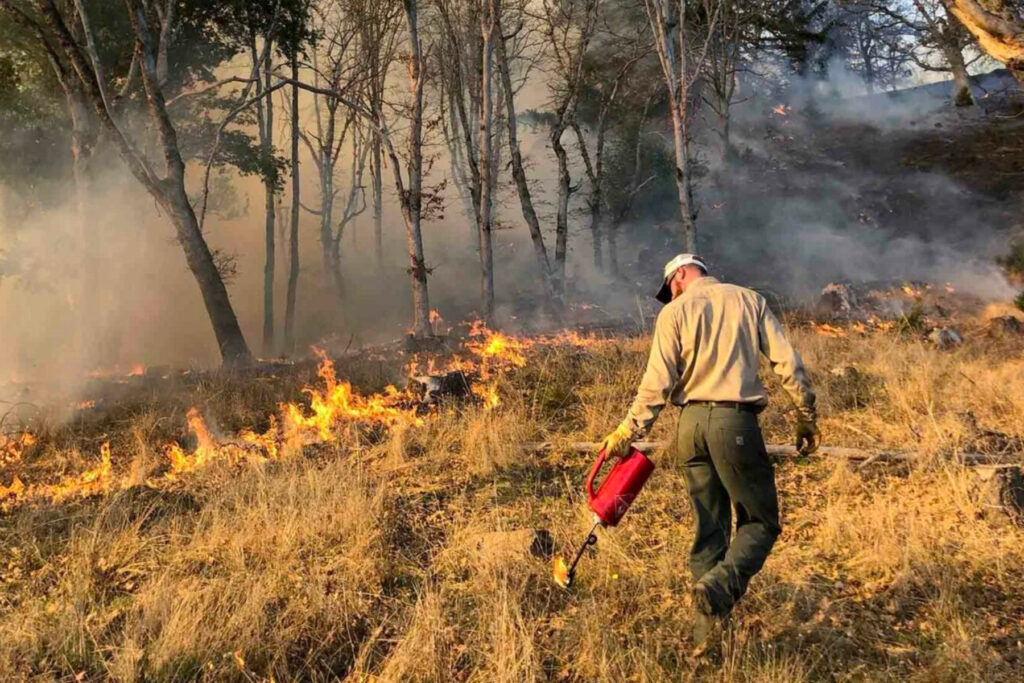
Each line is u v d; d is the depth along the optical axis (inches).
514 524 180.2
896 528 162.7
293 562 160.2
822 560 157.1
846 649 128.0
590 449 231.0
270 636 133.6
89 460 245.8
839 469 196.4
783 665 120.8
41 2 482.3
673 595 145.6
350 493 188.4
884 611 138.5
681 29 595.2
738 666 122.8
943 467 191.6
